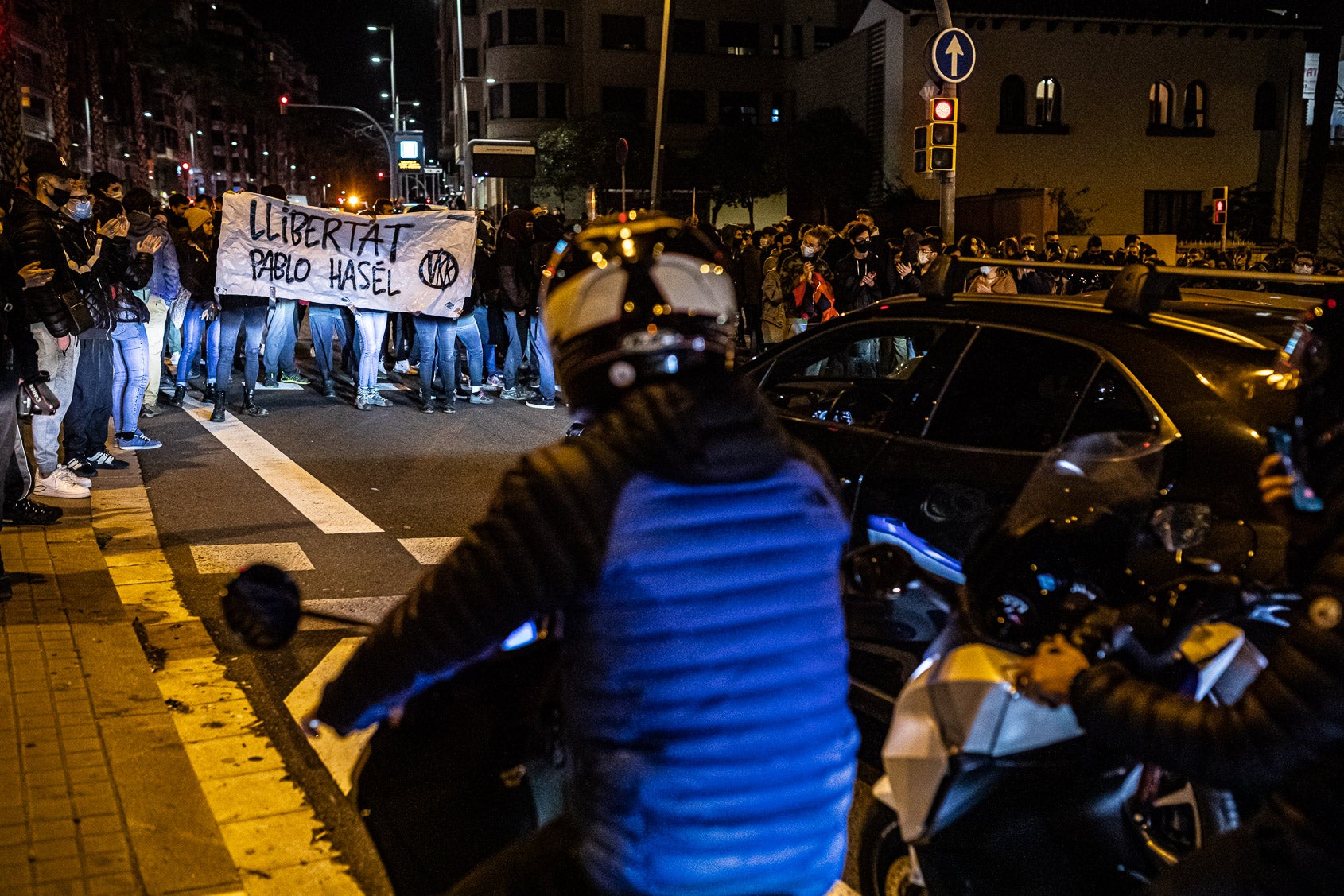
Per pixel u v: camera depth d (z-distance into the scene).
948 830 2.27
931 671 2.20
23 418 6.55
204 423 11.04
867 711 3.83
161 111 101.12
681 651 1.65
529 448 10.05
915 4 39.09
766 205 49.44
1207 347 3.50
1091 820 2.36
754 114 54.88
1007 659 2.12
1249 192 39.41
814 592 1.75
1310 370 1.84
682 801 1.67
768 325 14.41
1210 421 3.29
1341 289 1.82
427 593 1.69
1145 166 40.16
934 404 4.02
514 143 27.17
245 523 7.41
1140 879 2.43
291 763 4.14
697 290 1.80
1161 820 2.88
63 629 5.15
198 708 4.59
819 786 1.75
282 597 1.93
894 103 40.00
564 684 1.76
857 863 3.60
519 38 53.56
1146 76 39.88
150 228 10.32
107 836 3.40
